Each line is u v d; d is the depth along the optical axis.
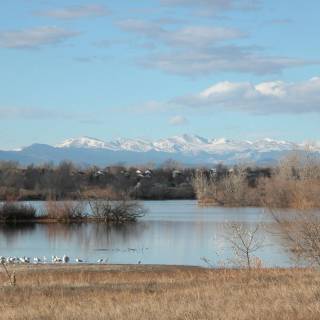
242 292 42.62
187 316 32.88
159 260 117.81
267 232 112.12
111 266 97.88
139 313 34.69
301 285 43.41
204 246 139.62
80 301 42.69
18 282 62.31
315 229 76.69
